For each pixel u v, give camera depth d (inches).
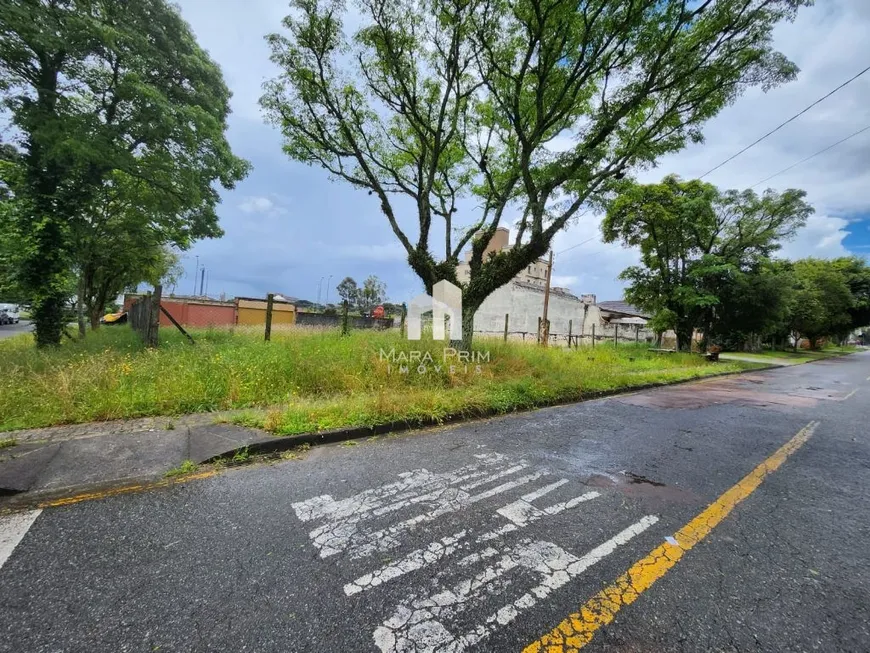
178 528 94.0
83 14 286.8
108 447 138.6
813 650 62.7
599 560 86.6
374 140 361.7
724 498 123.6
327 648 60.4
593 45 273.6
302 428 163.9
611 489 127.4
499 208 340.5
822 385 434.9
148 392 189.6
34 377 192.9
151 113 319.6
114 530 91.9
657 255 693.9
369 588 74.8
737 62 250.7
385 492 119.0
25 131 305.3
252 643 60.8
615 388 324.8
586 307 1032.2
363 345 304.0
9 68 291.7
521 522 103.0
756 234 706.8
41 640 59.8
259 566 80.3
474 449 163.9
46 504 102.7
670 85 261.4
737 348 1053.2
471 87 327.0
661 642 63.4
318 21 272.4
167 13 345.4
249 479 125.0
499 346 374.6
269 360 248.5
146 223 434.9
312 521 99.8
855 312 1255.5
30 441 140.4
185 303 823.7
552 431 197.5
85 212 359.6
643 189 614.5
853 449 184.5
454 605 70.8
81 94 334.0
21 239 305.6
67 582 73.0
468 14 261.3
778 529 104.7
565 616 68.8
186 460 132.4
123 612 66.2
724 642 63.9
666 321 673.6
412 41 284.2
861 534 103.3
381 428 180.4
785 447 184.2
